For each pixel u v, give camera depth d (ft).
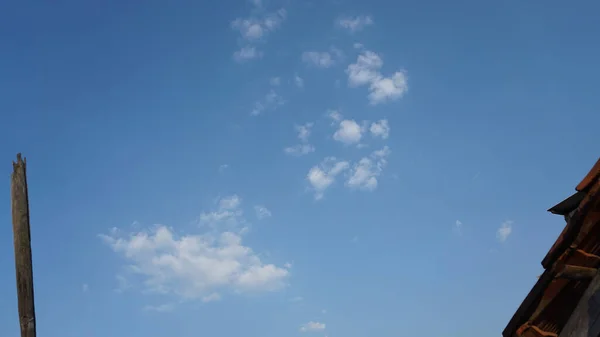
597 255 22.77
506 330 28.37
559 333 25.82
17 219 28.91
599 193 20.95
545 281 24.73
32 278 28.19
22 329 26.96
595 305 21.77
